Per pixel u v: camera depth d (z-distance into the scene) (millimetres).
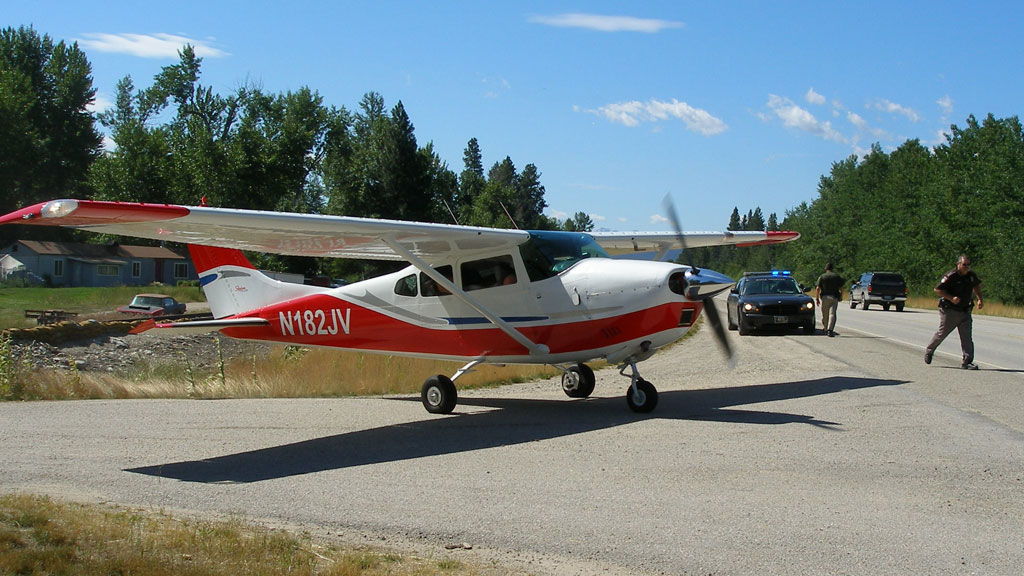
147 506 5926
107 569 4328
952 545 4762
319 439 8492
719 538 4965
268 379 13344
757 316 20812
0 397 11773
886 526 5121
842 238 71750
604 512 5555
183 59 65188
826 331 21406
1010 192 47656
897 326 24500
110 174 60938
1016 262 42000
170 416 10086
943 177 53406
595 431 8531
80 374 13680
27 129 73500
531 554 4797
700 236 12945
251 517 5648
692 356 16609
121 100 89250
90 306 45844
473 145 126500
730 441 7746
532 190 129250
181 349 29922
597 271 9812
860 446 7387
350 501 6004
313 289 11812
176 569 4320
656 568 4523
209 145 60750
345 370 14086
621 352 9680
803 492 5926
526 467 6961
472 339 10453
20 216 6957
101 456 7672
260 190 64000
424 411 10414
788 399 10266
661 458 7117
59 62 81000
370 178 68688
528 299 10023
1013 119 50875
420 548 4945
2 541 4715
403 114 67625
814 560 4566
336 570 4348
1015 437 7676
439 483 6484
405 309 10969
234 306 12414
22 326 33062
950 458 6879
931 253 52219
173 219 7562
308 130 66062
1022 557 4555
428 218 68375
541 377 13742
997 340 19172
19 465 7277
